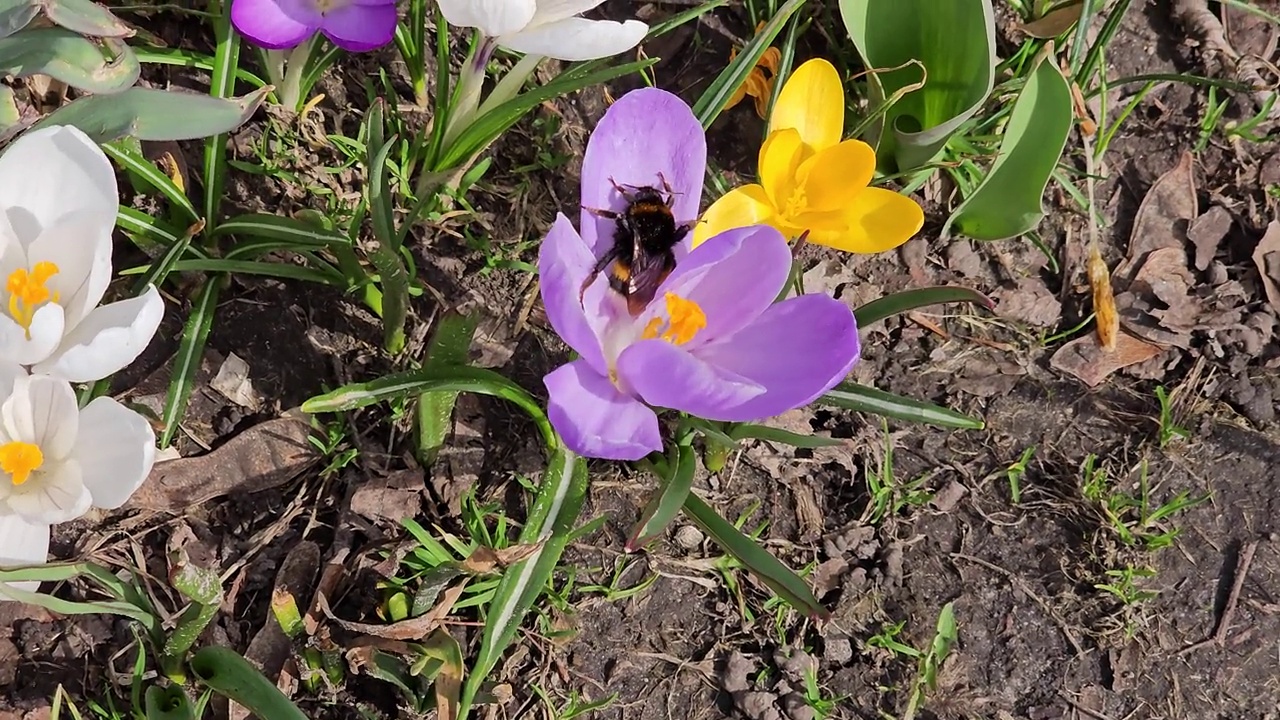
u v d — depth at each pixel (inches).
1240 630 10.6
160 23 10.7
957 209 11.0
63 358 6.9
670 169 7.9
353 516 9.7
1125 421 11.3
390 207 8.7
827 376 7.3
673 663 10.1
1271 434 11.3
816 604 8.2
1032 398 11.3
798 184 9.5
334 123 10.9
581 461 8.8
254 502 9.7
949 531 10.8
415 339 10.3
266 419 9.8
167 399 8.9
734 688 10.0
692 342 7.8
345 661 9.2
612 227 7.7
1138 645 10.5
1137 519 11.0
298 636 9.2
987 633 10.5
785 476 10.7
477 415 10.3
